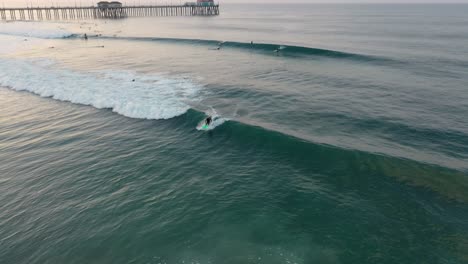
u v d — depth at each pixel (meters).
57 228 11.52
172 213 12.27
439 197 13.22
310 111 22.73
